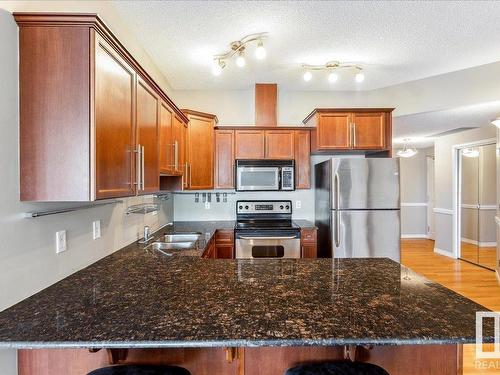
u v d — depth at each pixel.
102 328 0.95
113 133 1.39
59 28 1.21
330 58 2.93
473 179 4.83
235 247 3.27
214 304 1.13
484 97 3.13
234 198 3.97
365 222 3.11
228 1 2.04
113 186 1.39
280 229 3.29
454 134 5.14
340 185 3.11
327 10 2.15
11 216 1.16
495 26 2.37
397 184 3.13
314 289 1.30
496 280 3.98
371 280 1.43
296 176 3.66
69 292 1.27
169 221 3.71
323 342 0.89
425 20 2.28
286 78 3.49
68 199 1.22
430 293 1.26
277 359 1.21
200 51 2.77
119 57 1.45
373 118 3.39
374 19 2.27
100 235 1.84
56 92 1.22
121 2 2.04
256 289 1.30
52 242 1.38
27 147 1.22
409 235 7.18
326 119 3.38
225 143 3.61
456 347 1.22
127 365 1.14
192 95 3.90
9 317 1.03
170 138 2.43
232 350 1.12
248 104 3.92
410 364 1.23
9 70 1.16
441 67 3.18
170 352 1.22
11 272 1.14
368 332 0.93
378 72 3.31
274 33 2.47
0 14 1.13
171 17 2.23
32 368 1.16
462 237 5.06
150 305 1.13
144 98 1.80
